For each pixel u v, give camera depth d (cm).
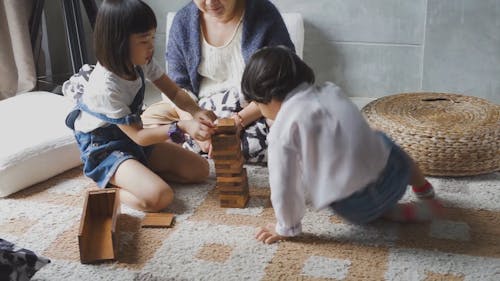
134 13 151
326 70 252
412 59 242
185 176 181
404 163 150
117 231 150
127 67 159
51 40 267
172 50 200
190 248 150
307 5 243
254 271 140
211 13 184
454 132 177
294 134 138
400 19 236
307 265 142
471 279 135
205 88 203
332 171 140
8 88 239
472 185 177
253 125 192
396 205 158
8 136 189
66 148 189
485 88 239
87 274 141
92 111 165
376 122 188
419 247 148
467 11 228
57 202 173
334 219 161
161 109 204
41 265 133
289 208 144
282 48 145
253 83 143
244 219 163
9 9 232
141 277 139
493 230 154
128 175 167
